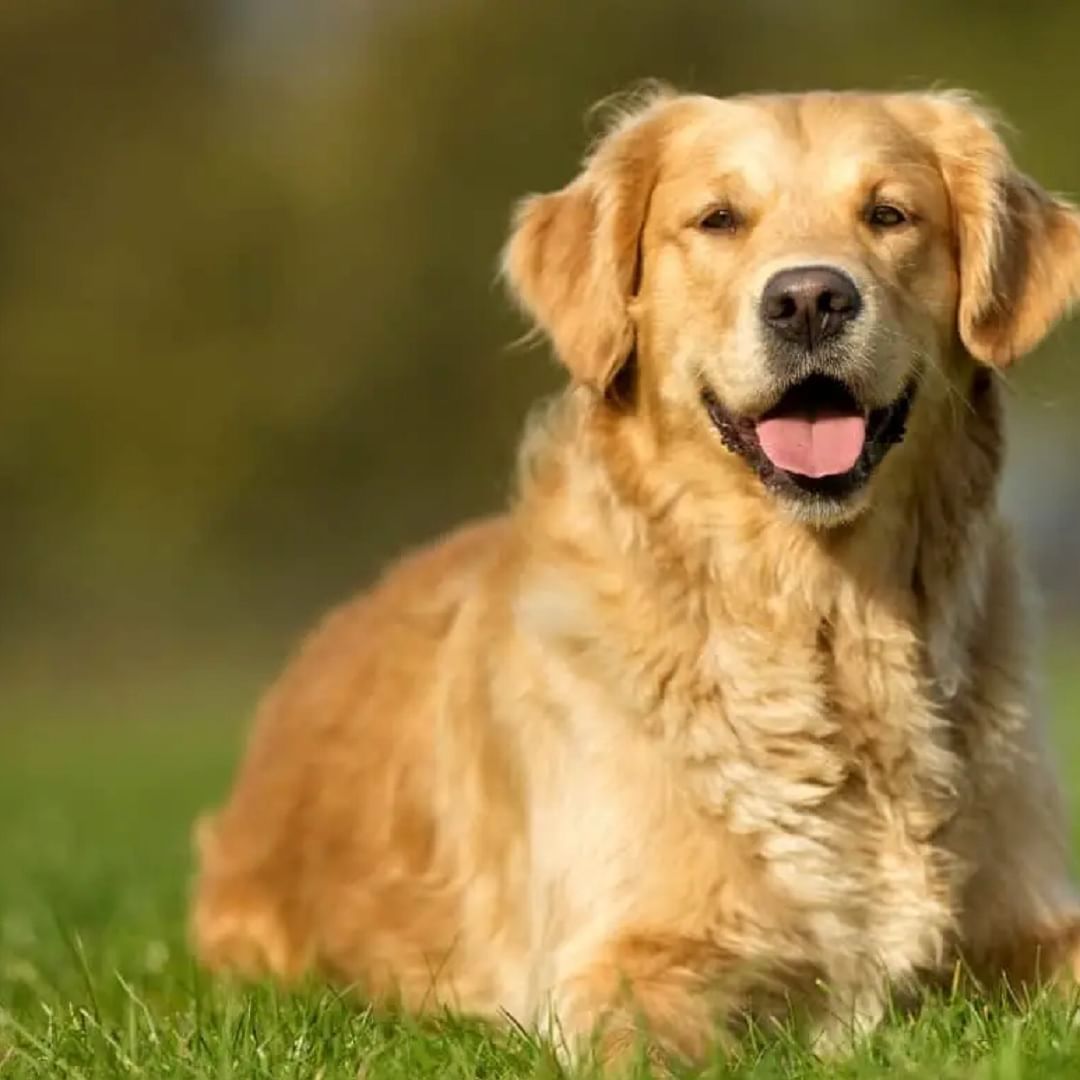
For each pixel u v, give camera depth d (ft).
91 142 246.68
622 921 31.96
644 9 224.94
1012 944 33.12
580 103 225.56
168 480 226.99
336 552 225.35
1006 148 35.45
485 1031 30.73
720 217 34.04
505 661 34.78
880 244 33.60
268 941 39.99
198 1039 29.30
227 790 84.02
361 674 40.04
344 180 232.12
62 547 229.04
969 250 34.32
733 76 223.10
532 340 38.86
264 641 222.48
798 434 32.68
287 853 40.14
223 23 259.80
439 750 36.83
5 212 244.01
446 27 232.32
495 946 35.06
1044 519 243.19
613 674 32.96
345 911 38.09
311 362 226.38
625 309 34.99
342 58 249.75
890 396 32.83
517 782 34.32
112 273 235.20
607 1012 30.22
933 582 33.40
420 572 40.78
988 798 33.19
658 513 33.73
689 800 32.27
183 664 211.00
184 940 42.73
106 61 251.19
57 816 75.10
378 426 225.35
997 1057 25.93
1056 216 35.42
